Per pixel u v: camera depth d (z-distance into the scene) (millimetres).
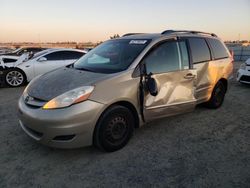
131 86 3248
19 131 3982
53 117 2775
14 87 8039
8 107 5434
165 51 3762
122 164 3002
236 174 2791
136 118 3461
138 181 2662
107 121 3084
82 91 2883
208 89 4637
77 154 3238
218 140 3695
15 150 3346
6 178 2711
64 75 3463
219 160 3102
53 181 2666
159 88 3551
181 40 4086
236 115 4855
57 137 2854
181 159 3121
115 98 3068
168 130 4051
